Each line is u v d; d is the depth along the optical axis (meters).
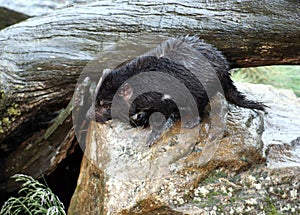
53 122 8.29
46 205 8.20
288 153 6.76
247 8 7.43
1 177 8.80
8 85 7.80
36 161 8.63
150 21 7.65
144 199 6.29
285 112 7.87
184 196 6.27
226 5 7.50
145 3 7.77
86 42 7.75
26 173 8.73
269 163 6.56
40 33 7.91
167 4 7.68
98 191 6.88
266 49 7.49
